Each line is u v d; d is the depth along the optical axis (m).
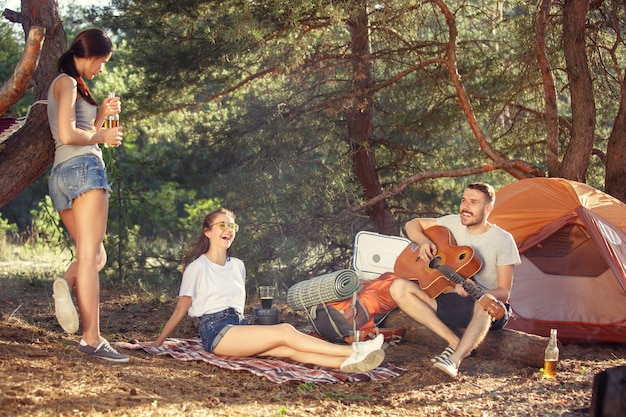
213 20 11.76
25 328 5.88
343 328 6.32
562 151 12.77
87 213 4.98
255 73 12.57
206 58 11.96
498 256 5.93
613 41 12.41
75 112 5.00
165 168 13.65
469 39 13.05
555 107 10.48
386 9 10.73
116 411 3.96
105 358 5.07
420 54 12.15
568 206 7.78
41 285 10.36
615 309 7.26
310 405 4.59
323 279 6.19
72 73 5.00
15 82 5.27
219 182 11.87
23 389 4.05
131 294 10.30
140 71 12.95
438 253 5.92
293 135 11.98
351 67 12.19
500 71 12.64
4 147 5.66
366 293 6.57
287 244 11.31
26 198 23.23
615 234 7.60
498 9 12.10
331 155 12.77
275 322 6.70
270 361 5.54
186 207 18.73
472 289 5.67
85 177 4.96
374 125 13.59
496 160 11.16
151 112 12.66
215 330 5.66
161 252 12.61
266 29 10.55
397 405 4.78
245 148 12.66
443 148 13.87
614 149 10.70
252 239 11.30
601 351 7.01
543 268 7.72
